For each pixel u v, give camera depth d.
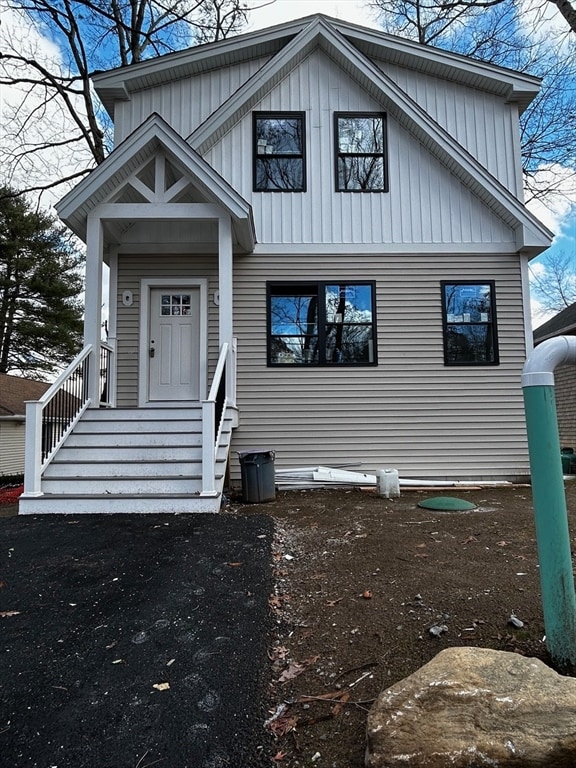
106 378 7.31
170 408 5.95
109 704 1.89
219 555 3.55
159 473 5.29
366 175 7.84
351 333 7.63
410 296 7.69
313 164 7.80
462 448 7.49
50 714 1.84
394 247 7.71
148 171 6.71
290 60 7.75
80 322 22.66
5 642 2.38
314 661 2.18
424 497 6.35
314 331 7.61
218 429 5.62
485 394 7.58
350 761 1.58
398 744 1.48
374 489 6.96
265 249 7.65
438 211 7.79
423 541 3.96
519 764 1.40
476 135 8.27
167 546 3.77
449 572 3.16
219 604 2.76
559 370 12.52
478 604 2.62
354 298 7.68
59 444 5.41
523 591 2.77
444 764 1.42
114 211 6.18
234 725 1.77
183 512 4.90
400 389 7.54
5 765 1.58
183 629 2.48
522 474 7.46
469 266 7.75
